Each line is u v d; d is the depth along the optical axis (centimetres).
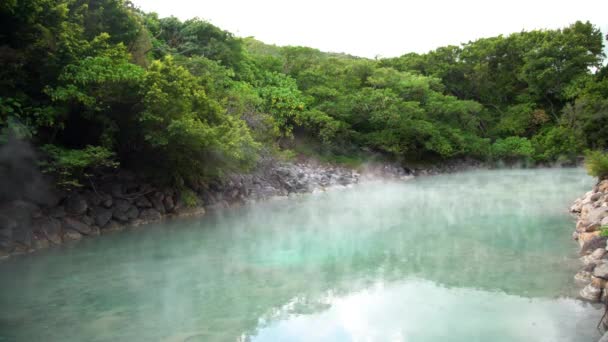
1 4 787
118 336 488
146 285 655
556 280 650
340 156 2272
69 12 1061
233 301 591
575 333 481
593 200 1128
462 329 497
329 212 1279
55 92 859
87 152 912
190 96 1114
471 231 992
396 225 1079
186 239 945
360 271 714
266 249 859
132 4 1509
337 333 493
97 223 1005
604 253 696
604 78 2870
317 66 2544
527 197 1516
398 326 508
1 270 725
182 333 495
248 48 2664
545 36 3362
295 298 601
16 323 521
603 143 2653
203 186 1338
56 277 691
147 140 1080
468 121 2889
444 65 3353
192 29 1928
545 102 3353
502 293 604
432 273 697
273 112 1956
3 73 829
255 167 1580
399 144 2412
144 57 1361
